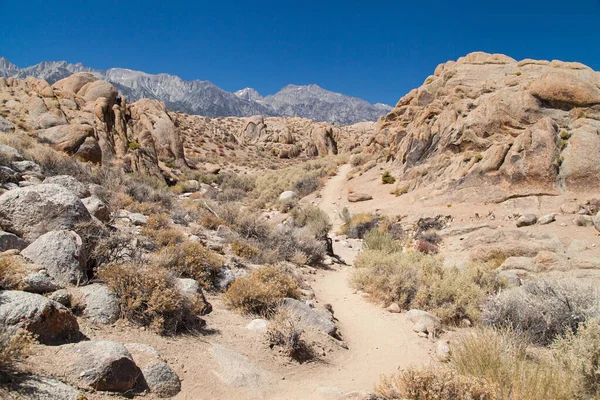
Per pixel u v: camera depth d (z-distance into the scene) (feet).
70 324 14.03
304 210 83.30
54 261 17.94
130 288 17.84
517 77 101.60
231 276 28.12
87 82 118.42
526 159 70.49
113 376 12.05
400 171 104.37
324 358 20.27
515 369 14.73
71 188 31.99
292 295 27.73
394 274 34.22
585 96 76.02
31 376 10.70
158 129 136.77
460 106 95.40
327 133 253.24
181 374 14.75
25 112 90.02
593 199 60.70
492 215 65.72
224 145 217.56
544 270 39.24
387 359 21.76
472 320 29.07
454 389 13.48
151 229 32.40
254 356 18.10
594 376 14.94
